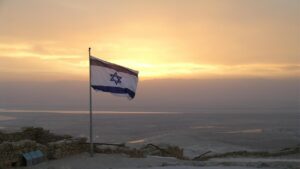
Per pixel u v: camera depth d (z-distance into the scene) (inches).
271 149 2411.4
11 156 967.0
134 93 1149.1
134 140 2962.6
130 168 999.6
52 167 976.9
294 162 1237.7
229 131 4343.0
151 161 1131.9
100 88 1111.6
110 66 1123.3
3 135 1144.2
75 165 1016.2
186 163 1129.4
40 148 1062.4
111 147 1249.4
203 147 2429.9
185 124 6063.0
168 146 1584.6
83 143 1206.9
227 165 1117.7
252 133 4015.8
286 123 6328.7
